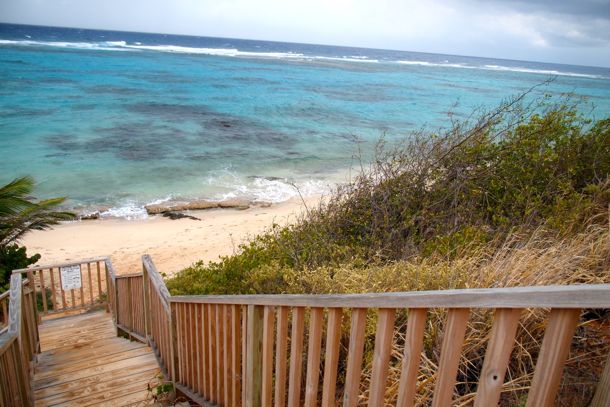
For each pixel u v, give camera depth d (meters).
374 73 84.12
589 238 3.87
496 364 1.17
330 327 1.93
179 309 4.26
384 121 35.78
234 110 38.09
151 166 22.25
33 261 10.14
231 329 3.10
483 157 5.91
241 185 20.45
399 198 5.91
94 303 9.13
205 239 14.45
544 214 4.80
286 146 27.25
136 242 14.38
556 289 0.97
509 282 3.23
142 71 59.47
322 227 6.09
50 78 47.12
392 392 2.63
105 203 17.73
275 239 6.31
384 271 3.88
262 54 116.00
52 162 21.58
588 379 2.23
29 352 5.08
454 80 79.56
